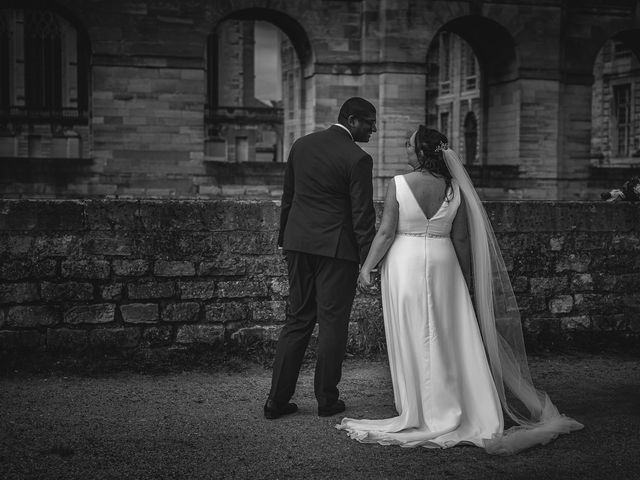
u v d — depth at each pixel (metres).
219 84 81.69
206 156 75.62
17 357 7.12
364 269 5.54
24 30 69.12
